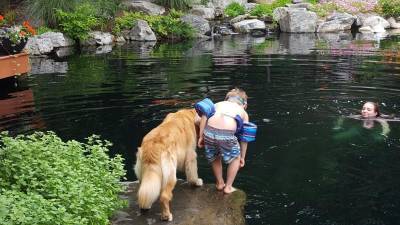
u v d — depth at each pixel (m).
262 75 9.06
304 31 17.41
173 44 14.48
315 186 4.29
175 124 4.00
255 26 17.30
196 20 16.64
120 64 10.65
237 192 4.17
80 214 3.32
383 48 12.77
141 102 7.17
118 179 4.24
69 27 14.22
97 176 3.92
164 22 16.12
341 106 6.80
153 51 12.82
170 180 3.66
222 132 4.08
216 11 18.70
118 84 8.47
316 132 5.62
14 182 3.64
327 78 8.73
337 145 5.20
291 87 7.99
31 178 3.58
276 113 6.43
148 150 3.60
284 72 9.32
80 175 3.76
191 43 14.65
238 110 4.22
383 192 4.14
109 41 14.83
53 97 7.60
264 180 4.42
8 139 3.89
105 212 3.60
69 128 6.00
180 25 16.11
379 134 5.52
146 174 3.55
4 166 3.63
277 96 7.37
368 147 5.14
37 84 8.63
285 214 3.82
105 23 15.67
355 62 10.46
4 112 6.77
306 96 7.36
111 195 3.85
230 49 12.91
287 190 4.23
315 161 4.80
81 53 12.73
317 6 19.42
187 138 4.08
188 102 7.11
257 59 10.98
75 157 4.07
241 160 4.28
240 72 9.38
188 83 8.42
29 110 6.86
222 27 17.27
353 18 18.11
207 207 3.90
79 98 7.50
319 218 3.75
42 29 13.92
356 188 4.23
